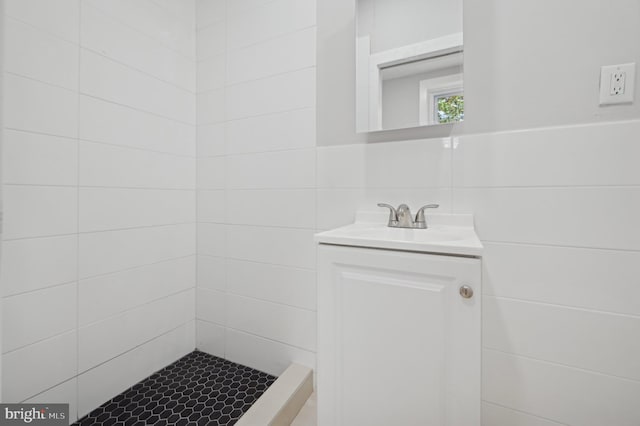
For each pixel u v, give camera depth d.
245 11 1.61
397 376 0.87
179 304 1.71
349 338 0.93
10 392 1.05
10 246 1.04
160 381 1.50
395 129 1.25
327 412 0.97
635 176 0.94
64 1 1.18
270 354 1.58
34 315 1.11
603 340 0.98
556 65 1.02
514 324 1.10
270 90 1.55
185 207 1.74
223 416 1.25
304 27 1.46
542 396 1.06
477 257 0.79
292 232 1.51
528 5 1.05
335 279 0.96
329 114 1.41
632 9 0.93
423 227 1.17
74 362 1.23
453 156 1.18
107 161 1.34
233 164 1.67
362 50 1.30
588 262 0.99
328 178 1.42
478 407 0.78
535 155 1.05
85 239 1.26
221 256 1.72
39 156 1.11
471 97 1.14
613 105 0.95
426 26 1.19
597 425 0.99
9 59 1.03
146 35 1.50
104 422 1.22
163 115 1.60
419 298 0.83
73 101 1.21
